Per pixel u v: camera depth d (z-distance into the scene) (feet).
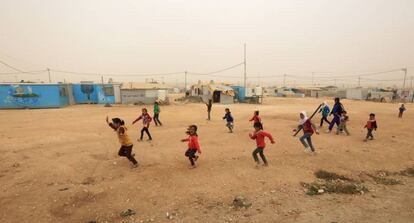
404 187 24.29
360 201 21.11
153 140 42.32
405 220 18.07
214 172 26.84
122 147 27.99
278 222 17.75
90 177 25.63
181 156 32.63
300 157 32.19
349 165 29.71
